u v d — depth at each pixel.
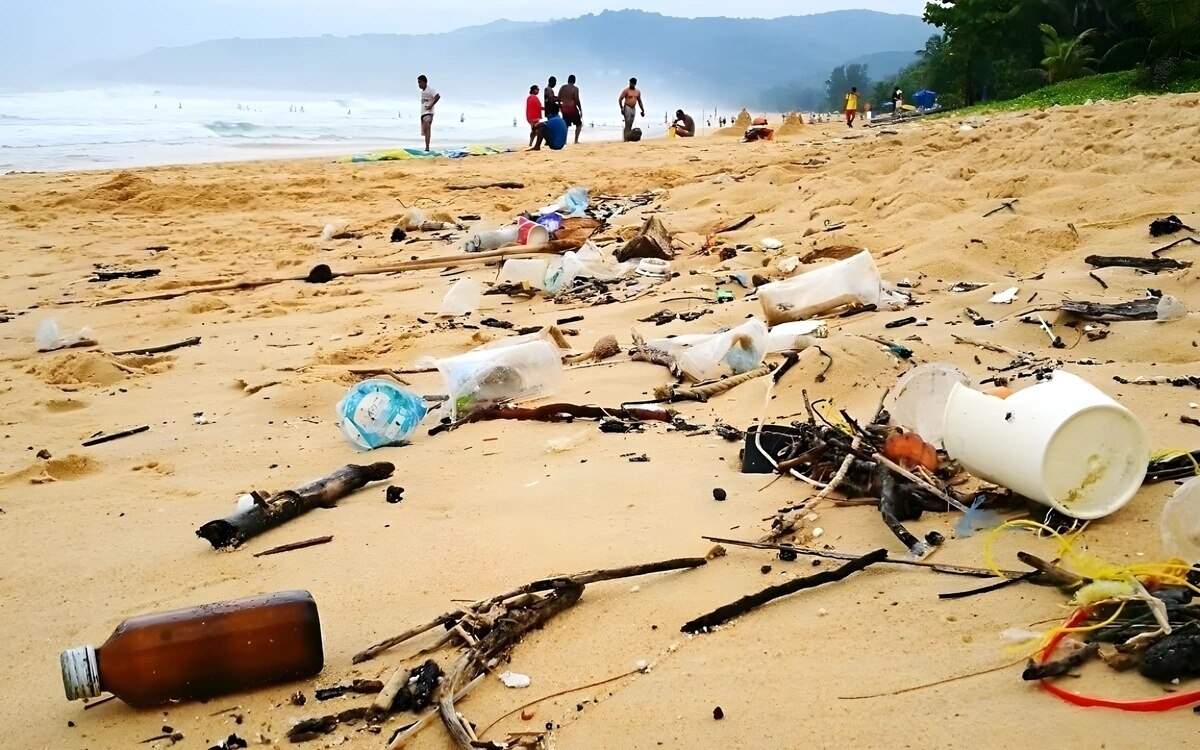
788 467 3.75
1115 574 2.54
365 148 25.66
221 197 13.86
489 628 2.68
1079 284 6.43
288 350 6.72
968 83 32.06
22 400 5.65
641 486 3.78
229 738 2.32
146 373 6.33
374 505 3.82
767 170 13.01
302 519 3.72
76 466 4.54
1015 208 8.62
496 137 32.31
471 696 2.42
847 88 182.00
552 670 2.51
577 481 3.89
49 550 3.58
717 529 3.31
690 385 5.11
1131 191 8.51
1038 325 5.54
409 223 11.56
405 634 2.67
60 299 8.55
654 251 8.78
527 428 4.69
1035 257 7.37
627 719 2.27
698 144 21.78
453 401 4.94
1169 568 2.56
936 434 3.83
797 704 2.24
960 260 7.27
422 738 2.27
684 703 2.31
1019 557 2.66
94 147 24.39
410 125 41.44
